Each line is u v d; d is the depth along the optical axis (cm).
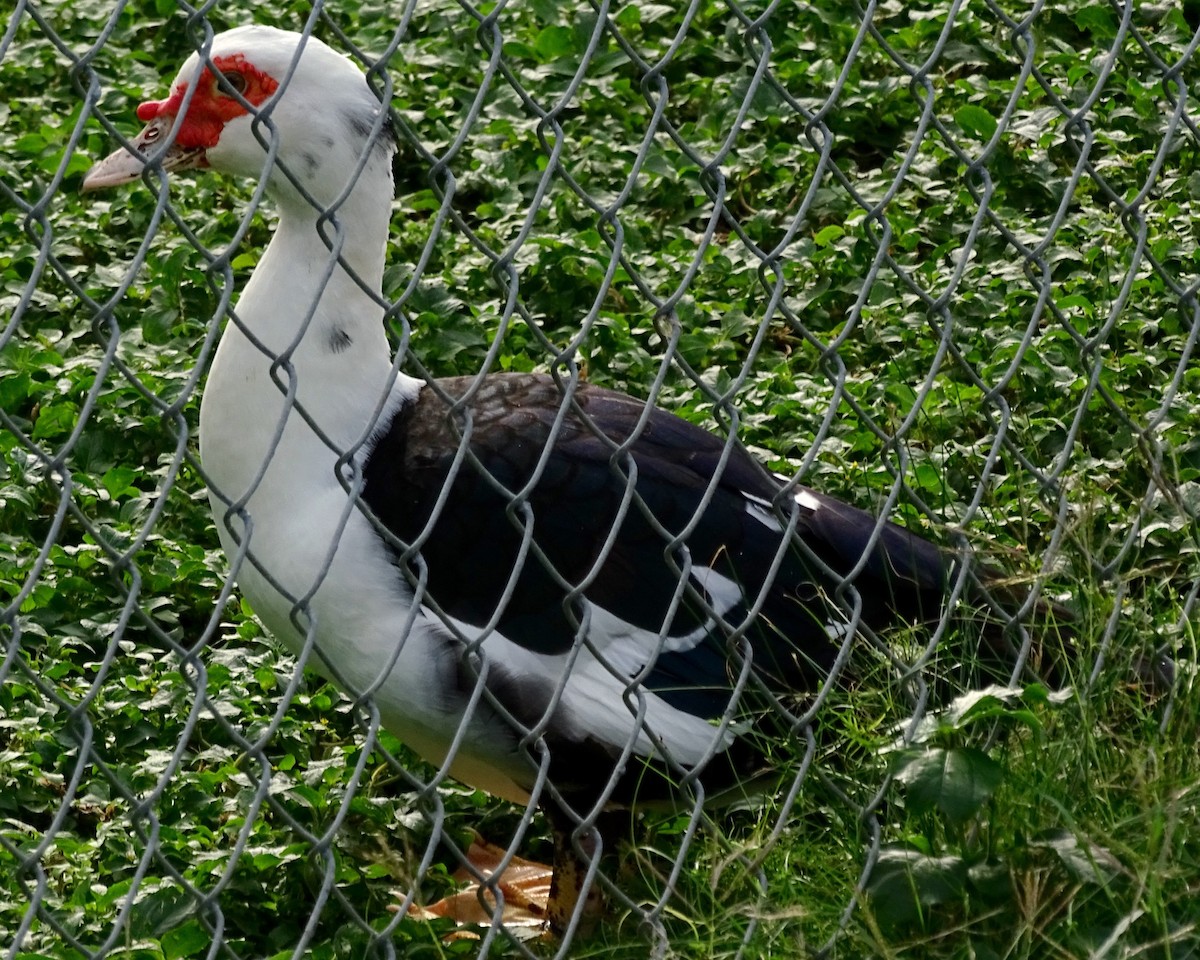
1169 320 665
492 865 502
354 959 417
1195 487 548
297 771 500
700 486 444
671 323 337
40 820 488
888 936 345
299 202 454
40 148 827
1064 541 406
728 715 353
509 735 432
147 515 604
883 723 393
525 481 436
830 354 355
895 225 750
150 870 448
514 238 758
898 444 370
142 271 750
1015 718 365
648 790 434
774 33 887
